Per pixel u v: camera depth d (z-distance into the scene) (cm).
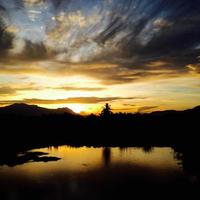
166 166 4519
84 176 3825
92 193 3020
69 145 8150
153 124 12594
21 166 4594
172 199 2766
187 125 10725
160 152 6412
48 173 4025
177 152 6281
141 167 4472
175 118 12250
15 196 2897
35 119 12988
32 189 3164
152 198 2817
